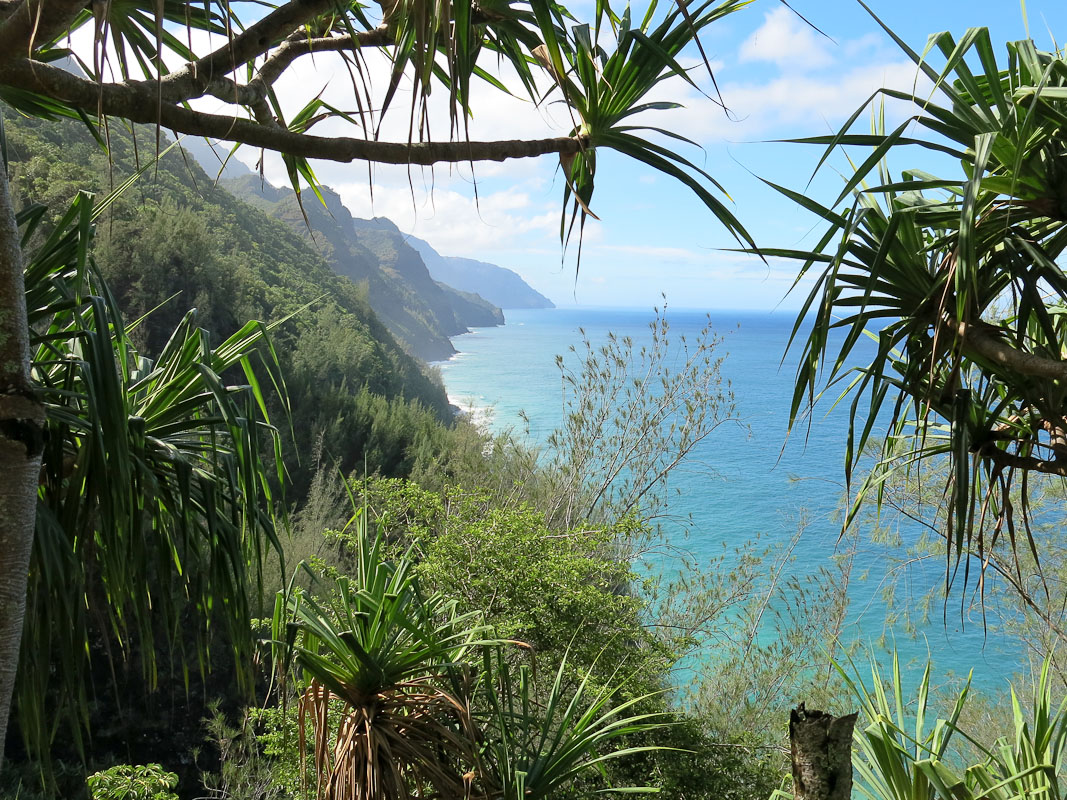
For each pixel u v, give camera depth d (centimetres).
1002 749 238
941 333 219
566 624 646
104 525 184
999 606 901
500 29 190
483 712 283
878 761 226
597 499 1210
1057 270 202
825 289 204
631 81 189
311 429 2138
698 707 866
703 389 1183
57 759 1070
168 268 2273
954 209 212
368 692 255
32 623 182
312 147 171
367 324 4300
